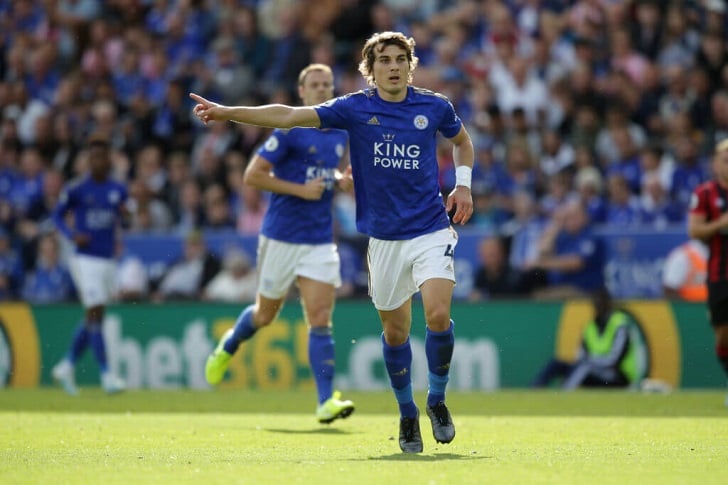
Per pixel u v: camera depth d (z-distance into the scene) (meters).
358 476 16.42
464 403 35.56
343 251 47.81
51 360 46.97
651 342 42.31
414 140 20.20
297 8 61.84
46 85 66.06
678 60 57.16
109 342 45.97
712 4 58.34
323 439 23.75
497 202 50.59
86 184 40.69
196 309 45.16
